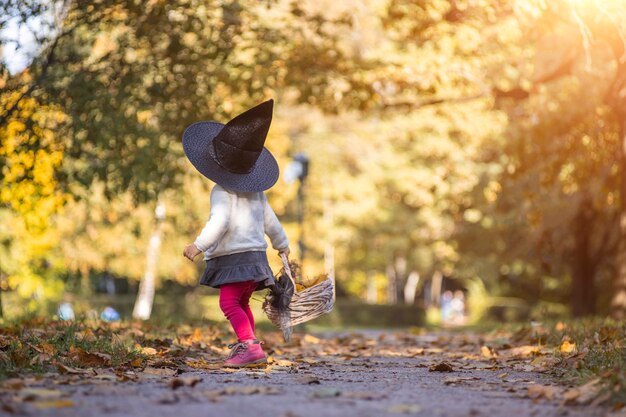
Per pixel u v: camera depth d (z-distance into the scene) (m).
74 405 4.15
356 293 55.25
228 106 15.38
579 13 12.90
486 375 6.32
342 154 36.34
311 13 16.52
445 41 15.72
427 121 24.78
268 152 6.97
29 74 12.28
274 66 14.70
